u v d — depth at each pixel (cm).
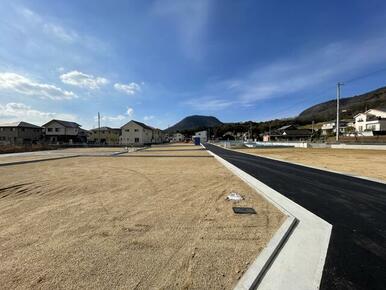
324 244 351
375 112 5438
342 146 3111
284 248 339
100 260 303
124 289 244
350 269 283
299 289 246
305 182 846
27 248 339
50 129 5534
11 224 439
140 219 462
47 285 251
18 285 251
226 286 248
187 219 461
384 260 304
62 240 365
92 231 402
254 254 317
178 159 1800
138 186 780
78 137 6047
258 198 624
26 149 3127
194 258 307
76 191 711
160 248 337
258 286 251
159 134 8800
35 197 644
